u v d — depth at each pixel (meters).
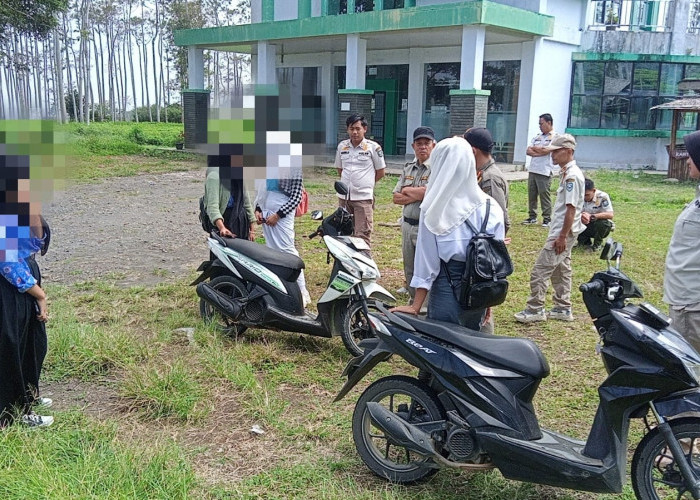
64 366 4.74
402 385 3.42
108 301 6.44
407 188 5.38
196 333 5.40
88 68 53.72
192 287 6.93
